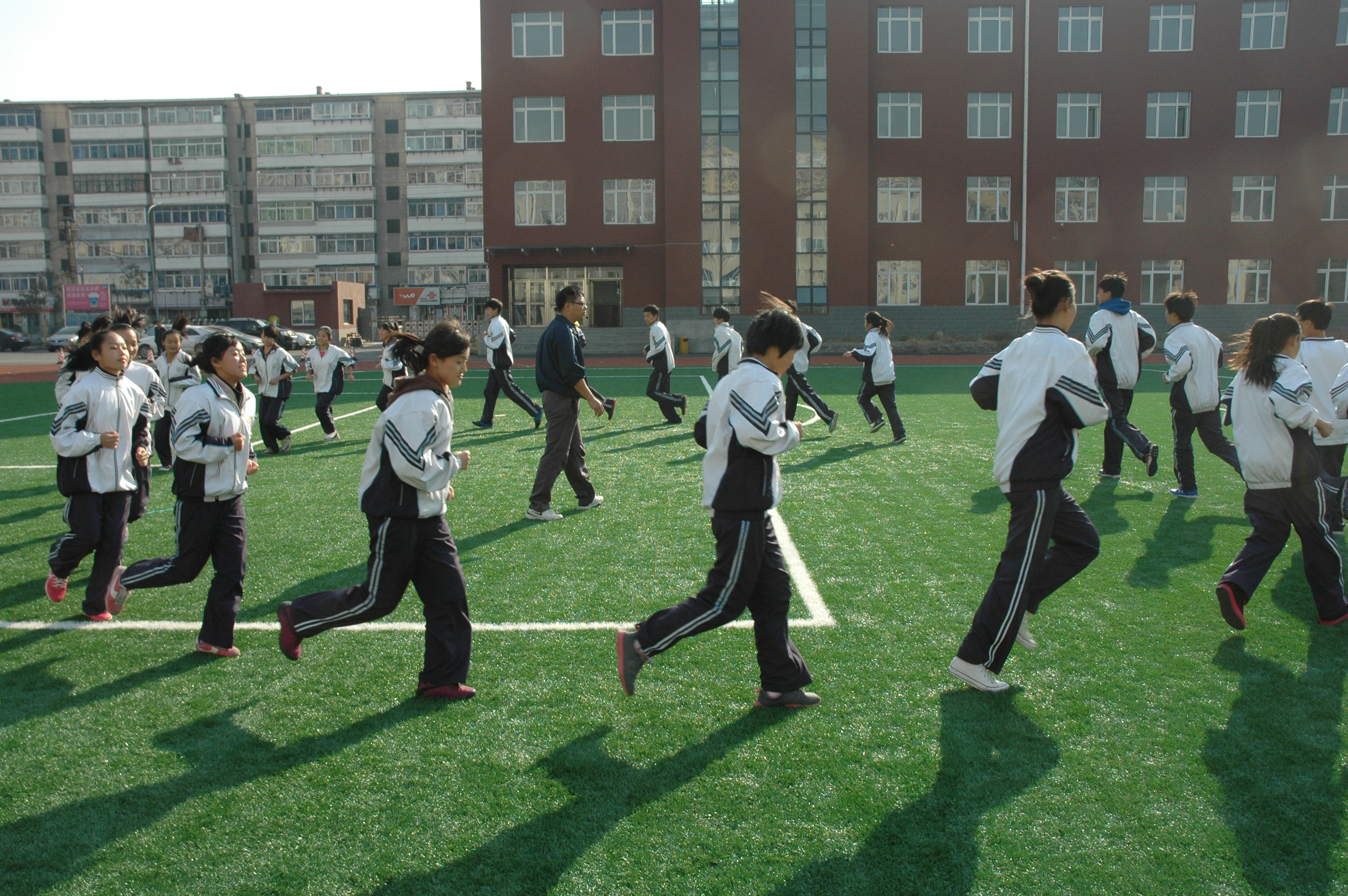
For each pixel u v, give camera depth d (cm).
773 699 356
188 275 6619
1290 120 3183
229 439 409
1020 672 389
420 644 431
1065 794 293
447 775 309
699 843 268
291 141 6450
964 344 3052
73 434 454
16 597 511
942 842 268
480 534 639
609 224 3306
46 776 310
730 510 333
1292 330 423
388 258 6544
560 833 274
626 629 444
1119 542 600
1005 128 3253
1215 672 388
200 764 317
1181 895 244
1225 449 723
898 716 349
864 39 3153
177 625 461
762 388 323
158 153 6581
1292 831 272
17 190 6662
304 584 527
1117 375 793
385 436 345
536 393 1833
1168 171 3222
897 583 518
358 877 254
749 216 3216
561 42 3259
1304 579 515
